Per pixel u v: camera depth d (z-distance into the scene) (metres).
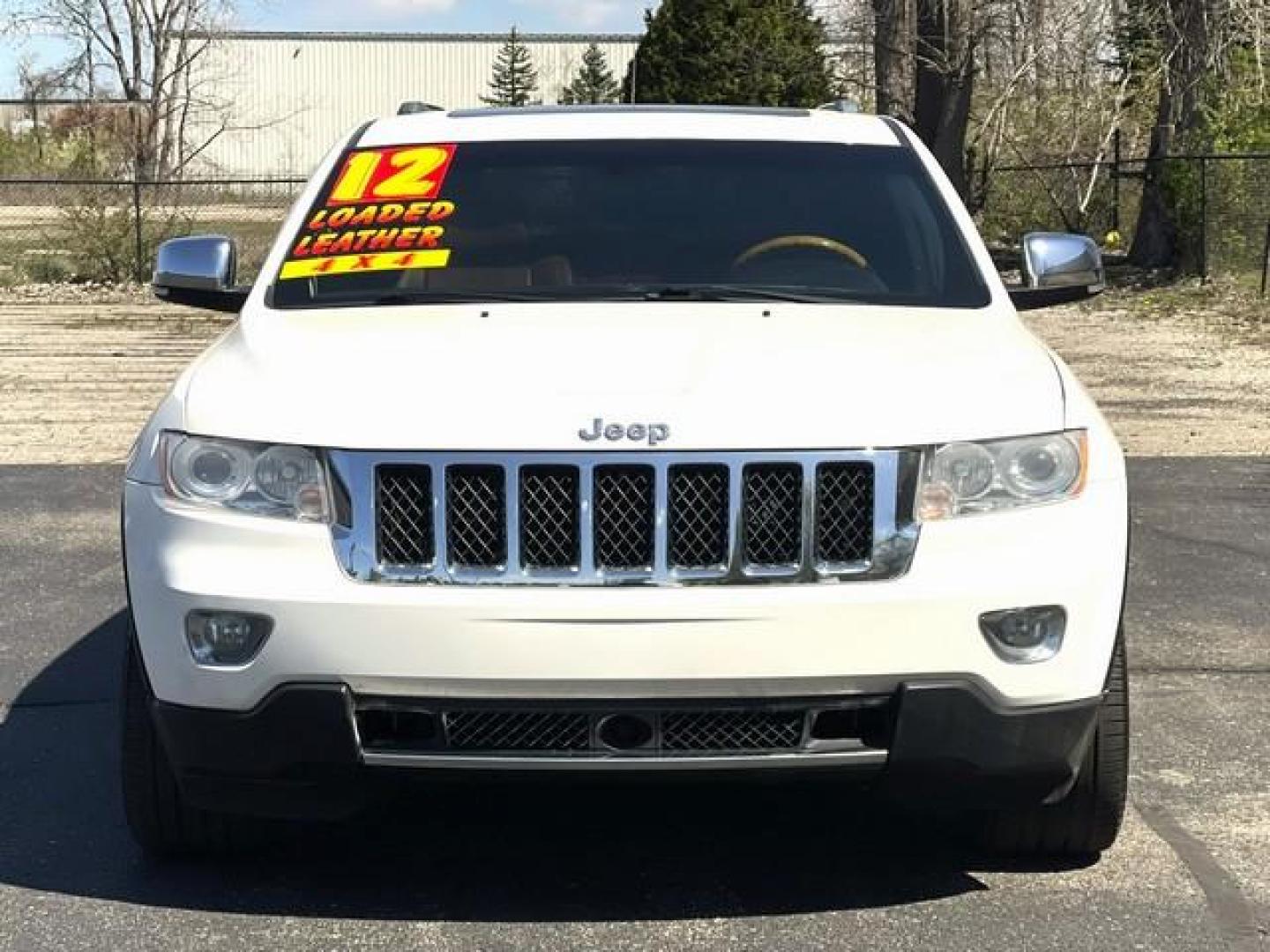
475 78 81.19
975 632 3.57
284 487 3.65
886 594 3.54
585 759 3.55
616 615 3.49
